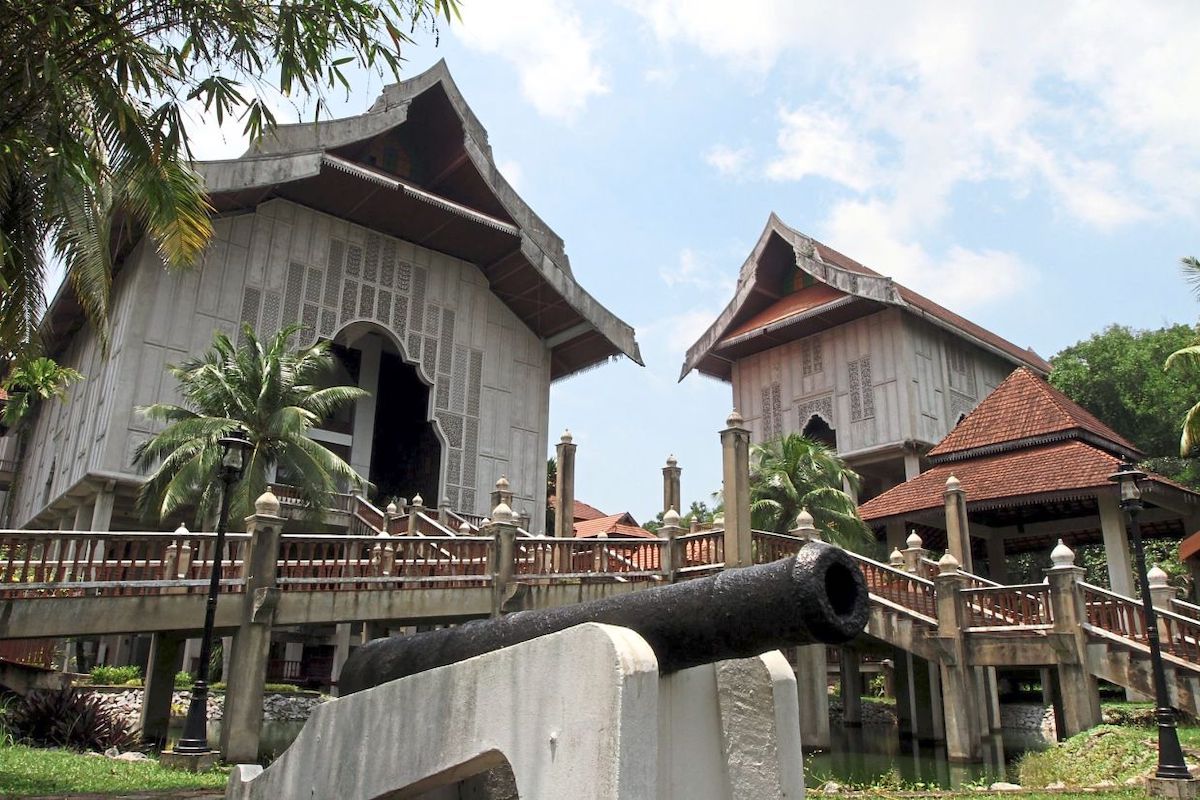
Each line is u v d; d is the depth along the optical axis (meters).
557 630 3.89
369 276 26.52
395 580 12.66
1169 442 34.34
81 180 7.92
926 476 23.42
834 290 34.12
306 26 6.80
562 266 28.23
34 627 10.40
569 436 20.36
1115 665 12.13
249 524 12.12
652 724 3.16
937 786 10.38
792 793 3.78
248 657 11.38
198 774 9.32
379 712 4.29
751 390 37.47
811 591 3.15
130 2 6.71
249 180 21.73
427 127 27.28
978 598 14.09
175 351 22.39
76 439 24.31
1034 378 23.83
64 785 7.62
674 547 15.11
